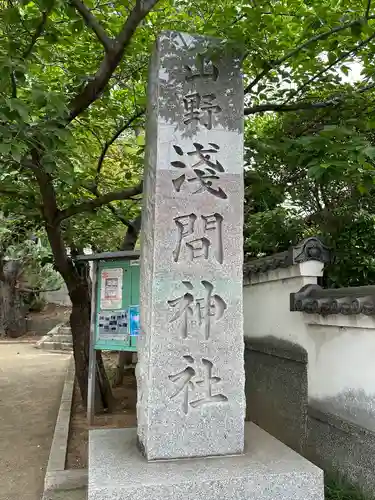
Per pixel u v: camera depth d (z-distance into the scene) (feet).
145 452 10.48
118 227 31.65
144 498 9.02
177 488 9.17
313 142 12.64
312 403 14.42
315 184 19.57
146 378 10.78
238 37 12.34
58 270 21.83
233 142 11.55
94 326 20.22
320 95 18.16
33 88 12.60
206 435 10.64
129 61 19.22
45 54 14.73
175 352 10.71
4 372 35.27
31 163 15.62
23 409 24.52
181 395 10.63
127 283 19.81
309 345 14.76
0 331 55.36
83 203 18.84
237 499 9.40
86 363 22.52
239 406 10.89
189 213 11.10
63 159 13.67
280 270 16.34
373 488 11.27
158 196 10.96
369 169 13.46
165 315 10.75
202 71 11.58
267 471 9.73
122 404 23.52
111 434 12.20
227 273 11.16
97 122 22.38
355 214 17.95
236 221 11.34
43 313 64.08
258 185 18.37
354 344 12.45
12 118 11.73
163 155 11.10
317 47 15.49
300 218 21.11
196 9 16.53
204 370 10.84
